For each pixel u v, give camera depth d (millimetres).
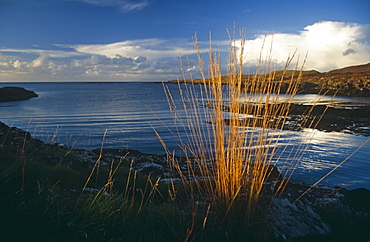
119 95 106688
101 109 44062
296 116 26391
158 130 20625
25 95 81688
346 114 27812
